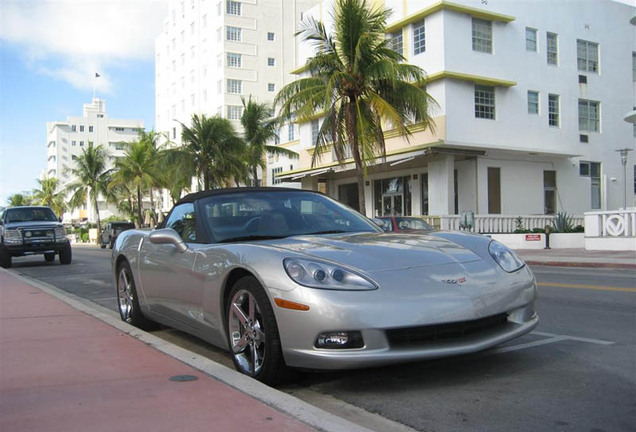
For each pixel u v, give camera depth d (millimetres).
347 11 18188
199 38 56969
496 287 3719
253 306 3727
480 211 23984
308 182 31688
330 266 3504
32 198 96562
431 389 3729
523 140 25609
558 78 27203
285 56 54844
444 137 23000
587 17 28625
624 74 30188
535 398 3510
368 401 3537
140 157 46719
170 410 2988
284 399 3141
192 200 5082
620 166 29719
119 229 36969
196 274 4324
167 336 5711
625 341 5047
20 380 3633
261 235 4461
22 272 14922
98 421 2844
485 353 4609
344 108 19156
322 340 3312
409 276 3529
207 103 55219
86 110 123000
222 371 3729
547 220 24500
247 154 33031
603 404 3387
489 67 24484
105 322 5727
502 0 25031
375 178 29062
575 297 7988
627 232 17672
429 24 23844
